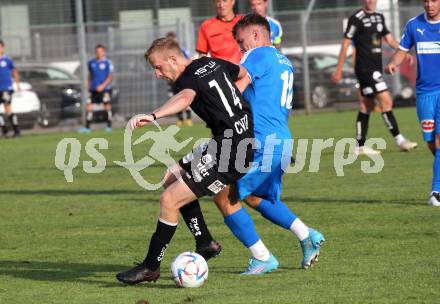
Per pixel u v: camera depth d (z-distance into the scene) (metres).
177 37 60.88
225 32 25.50
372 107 35.38
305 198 25.75
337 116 57.38
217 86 15.39
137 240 20.66
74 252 19.55
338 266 16.88
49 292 15.67
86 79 60.16
